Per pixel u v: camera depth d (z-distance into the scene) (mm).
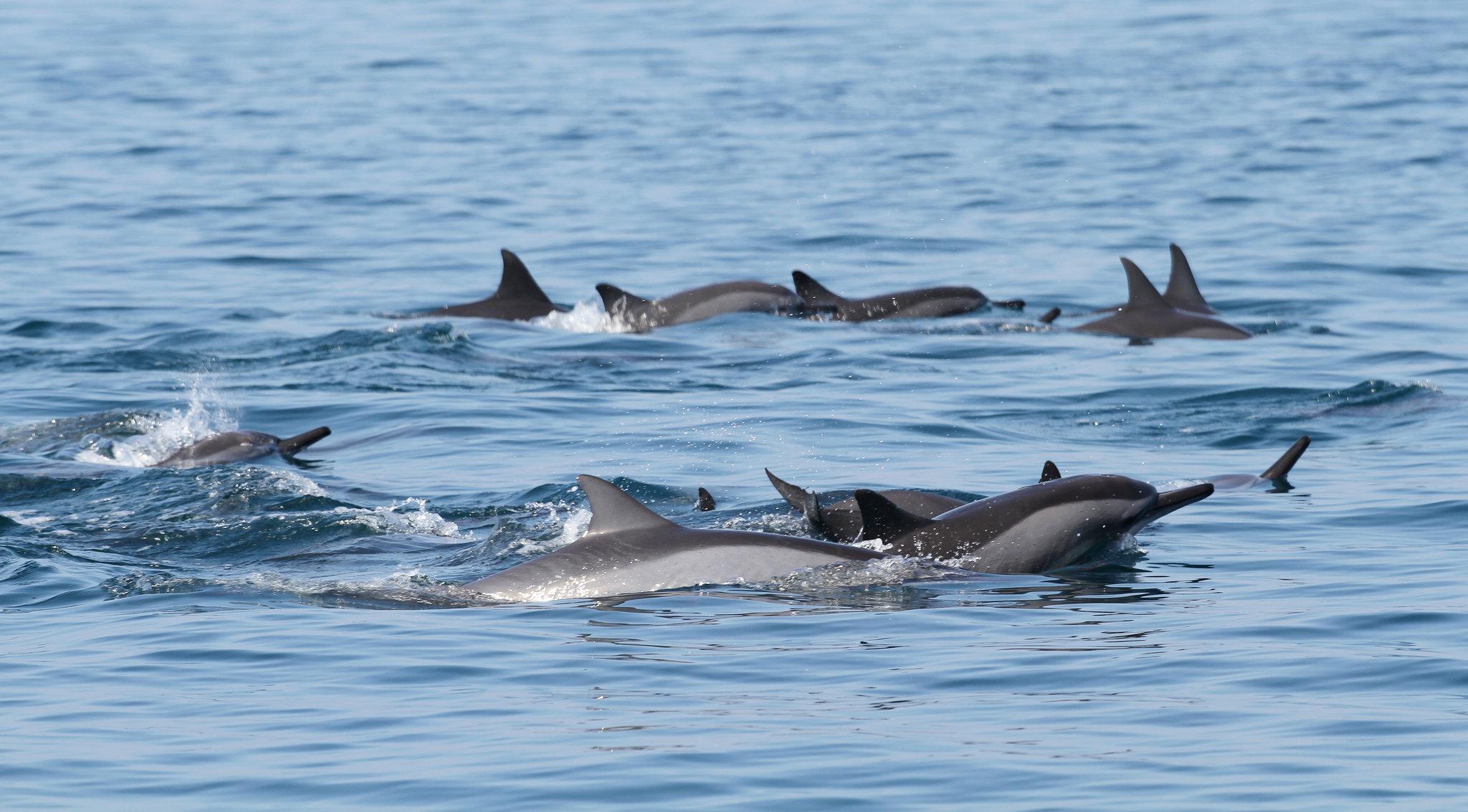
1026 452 66500
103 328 95500
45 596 47188
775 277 114250
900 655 40469
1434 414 71438
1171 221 129625
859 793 31984
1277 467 60656
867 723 35656
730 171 154500
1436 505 55500
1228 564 49312
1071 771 32750
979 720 35781
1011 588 46906
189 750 34781
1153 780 32219
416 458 66438
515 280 103688
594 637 42375
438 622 44094
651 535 47781
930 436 69312
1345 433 69250
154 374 84375
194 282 109875
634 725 35750
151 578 48875
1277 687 37375
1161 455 66000
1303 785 31703
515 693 38125
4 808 31844
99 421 72562
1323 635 41219
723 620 43688
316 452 68438
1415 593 44875
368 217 133625
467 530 55062
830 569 47438
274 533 54156
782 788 32250
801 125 180750
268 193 143125
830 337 95688
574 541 49625
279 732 35781
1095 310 101875
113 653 41500
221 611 45344
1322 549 50625
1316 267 111375
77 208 135750
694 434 69750
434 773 33250
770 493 58656
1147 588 46688
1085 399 77250
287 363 87062
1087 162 156750
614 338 95625
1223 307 101625
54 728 36094
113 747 34969
